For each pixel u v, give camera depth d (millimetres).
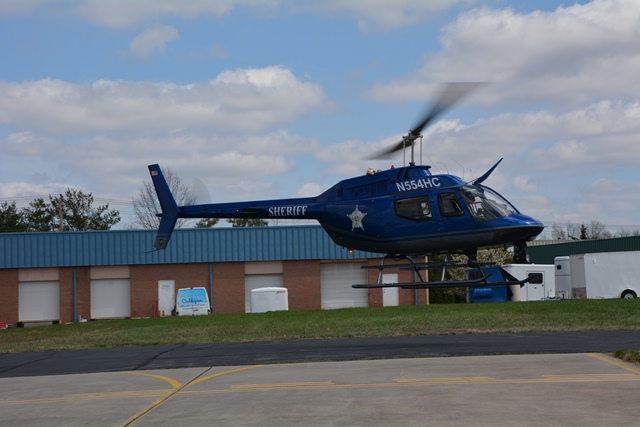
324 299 52094
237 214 23406
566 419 9000
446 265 20797
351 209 21344
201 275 51719
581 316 22938
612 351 14375
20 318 51094
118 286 51625
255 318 27328
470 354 14703
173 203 24797
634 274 44375
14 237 51312
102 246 51438
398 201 20703
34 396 12148
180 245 51656
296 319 25750
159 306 51250
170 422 9727
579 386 10898
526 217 20031
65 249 51375
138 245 51531
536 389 10789
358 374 12781
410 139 20453
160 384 12727
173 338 21406
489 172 20594
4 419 10383
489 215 19797
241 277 51719
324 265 52281
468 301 44188
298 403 10523
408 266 21078
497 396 10414
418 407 9938
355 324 22547
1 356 19047
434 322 22375
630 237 60562
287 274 51906
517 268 43406
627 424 8695
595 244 64000
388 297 51938
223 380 12820
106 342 21172
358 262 52156
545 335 18484
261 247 51812
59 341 22906
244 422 9523
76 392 12328
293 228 51969
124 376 13898
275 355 16031
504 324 21500
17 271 51375
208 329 23453
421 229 20328
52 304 51344
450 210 20062
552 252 68938
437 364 13508
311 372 13242
